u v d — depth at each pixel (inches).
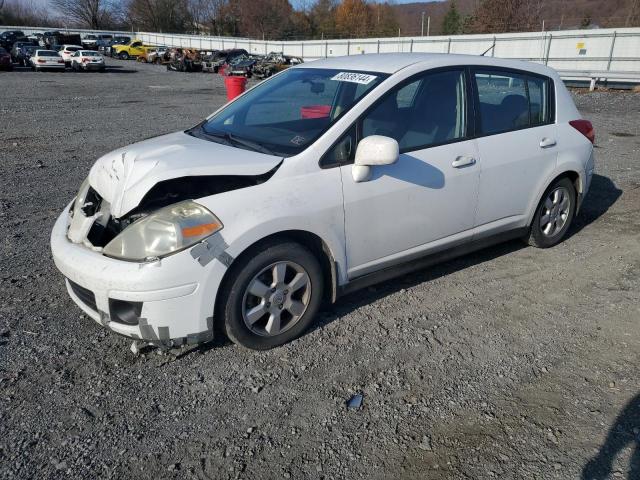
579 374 121.0
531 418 107.0
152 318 111.0
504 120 168.2
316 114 140.3
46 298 152.6
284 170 123.3
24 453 96.1
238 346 130.0
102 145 383.2
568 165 184.4
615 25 2009.1
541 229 188.2
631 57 1007.6
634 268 176.7
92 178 136.6
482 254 189.3
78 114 551.5
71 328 136.9
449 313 147.1
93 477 91.6
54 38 2114.9
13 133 425.4
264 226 117.2
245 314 122.0
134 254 111.5
